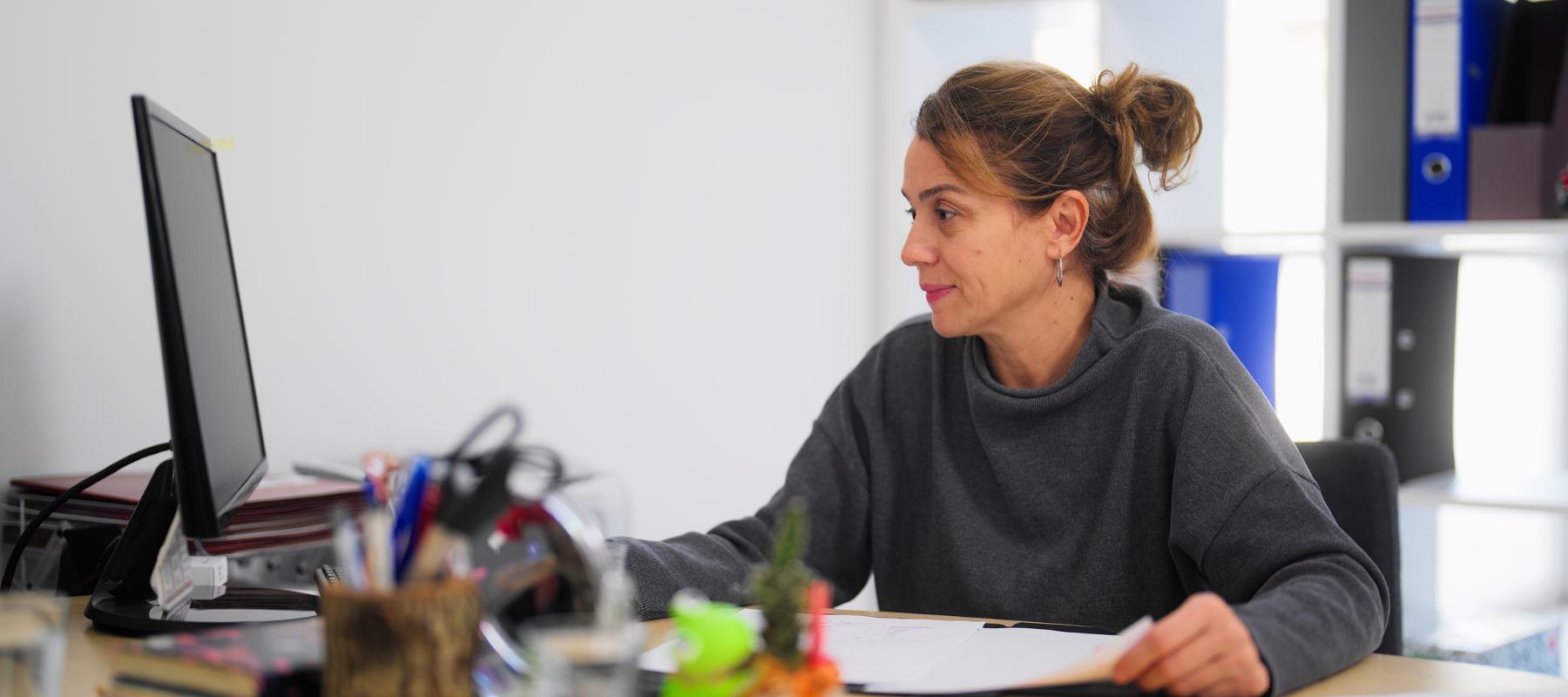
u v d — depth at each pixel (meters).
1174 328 1.30
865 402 1.48
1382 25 2.13
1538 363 2.42
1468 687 0.93
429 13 1.94
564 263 2.14
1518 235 1.97
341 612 0.68
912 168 1.32
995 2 2.54
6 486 1.50
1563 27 2.05
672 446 2.31
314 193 1.82
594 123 2.18
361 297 1.87
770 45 2.45
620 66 2.21
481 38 2.01
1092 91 1.35
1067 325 1.36
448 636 0.68
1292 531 1.12
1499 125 2.10
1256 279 2.34
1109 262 1.34
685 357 2.33
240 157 1.73
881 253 2.66
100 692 0.78
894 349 1.50
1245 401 1.23
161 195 0.92
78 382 1.58
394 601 0.67
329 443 1.84
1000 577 1.31
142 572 1.11
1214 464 1.19
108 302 1.61
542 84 2.10
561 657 0.65
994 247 1.29
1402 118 2.11
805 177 2.53
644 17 2.24
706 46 2.35
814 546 1.42
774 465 2.50
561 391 2.14
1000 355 1.39
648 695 0.84
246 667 0.72
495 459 0.71
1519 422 2.40
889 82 2.63
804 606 0.71
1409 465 2.13
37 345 1.53
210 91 1.70
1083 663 0.85
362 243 1.87
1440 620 2.09
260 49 1.75
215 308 1.11
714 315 2.38
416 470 0.73
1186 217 2.31
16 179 1.52
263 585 1.29
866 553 1.48
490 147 2.03
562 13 2.12
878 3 2.64
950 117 1.29
